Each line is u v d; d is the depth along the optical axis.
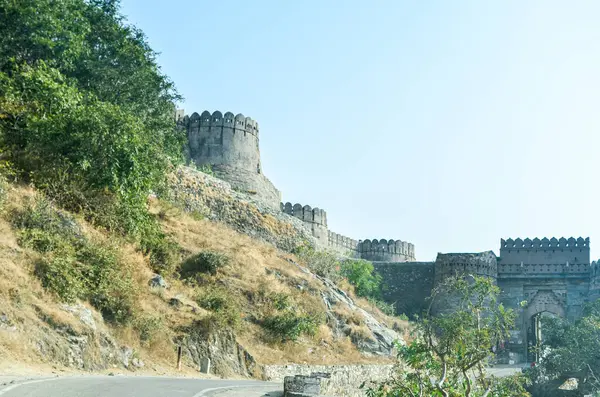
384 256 79.94
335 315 34.47
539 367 43.69
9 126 23.92
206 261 29.80
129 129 25.81
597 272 64.69
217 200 41.53
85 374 14.60
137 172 25.88
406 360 18.75
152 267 26.25
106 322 18.73
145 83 33.50
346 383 25.48
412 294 68.69
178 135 37.12
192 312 23.55
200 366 21.08
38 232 18.55
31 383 10.77
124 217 25.23
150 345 20.02
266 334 27.64
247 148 70.12
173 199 37.28
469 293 18.45
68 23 28.73
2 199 19.06
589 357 40.06
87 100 27.48
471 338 16.11
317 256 43.72
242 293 29.41
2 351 13.40
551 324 50.62
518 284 68.75
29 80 24.98
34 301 15.86
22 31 26.97
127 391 11.51
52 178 22.88
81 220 22.19
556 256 68.69
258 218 43.56
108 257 20.20
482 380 15.99
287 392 15.29
